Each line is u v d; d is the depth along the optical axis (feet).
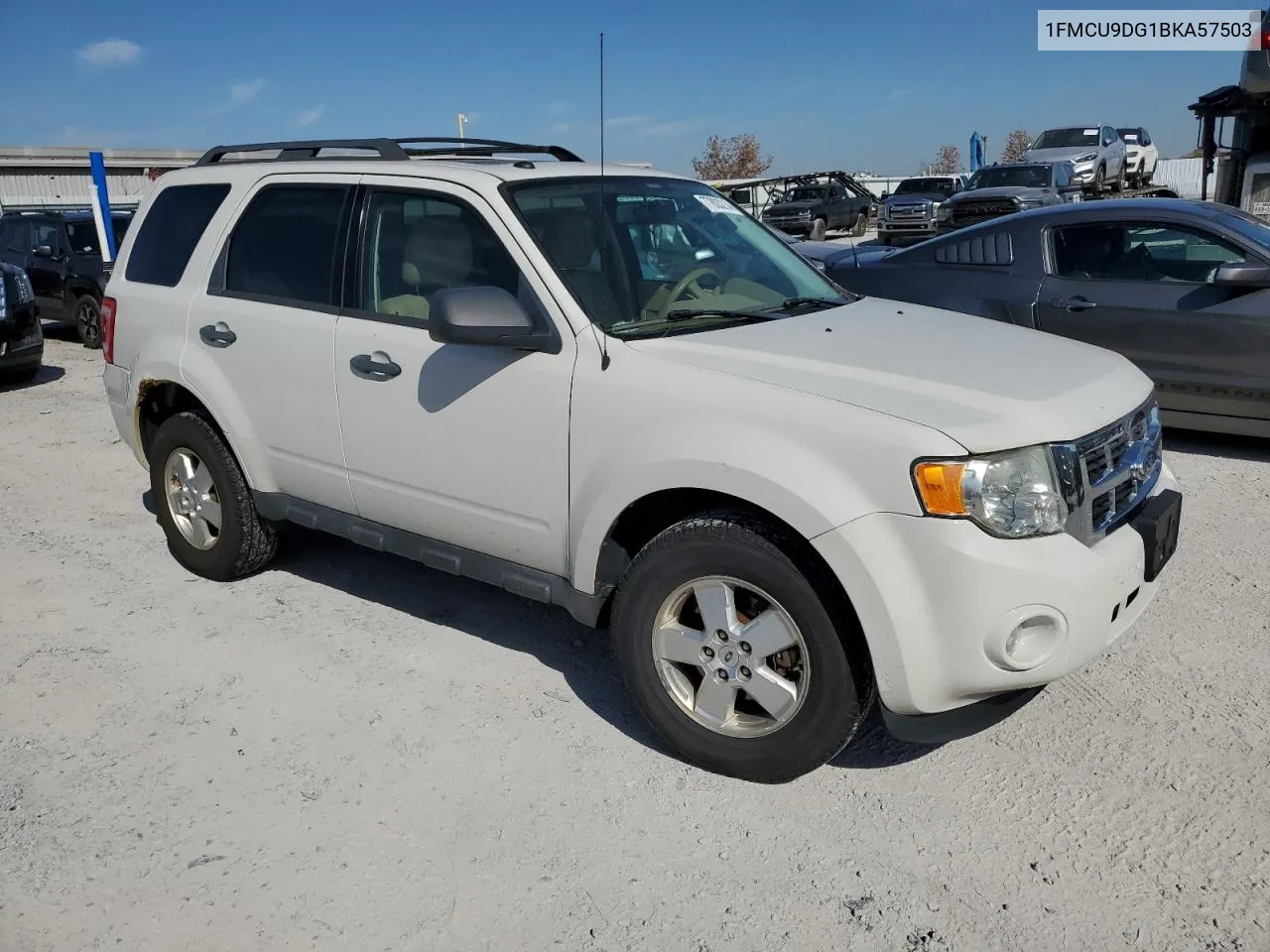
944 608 9.23
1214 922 8.66
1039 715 11.92
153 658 13.74
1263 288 20.20
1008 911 8.88
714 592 10.44
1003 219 23.80
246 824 10.24
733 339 11.19
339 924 8.88
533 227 11.94
